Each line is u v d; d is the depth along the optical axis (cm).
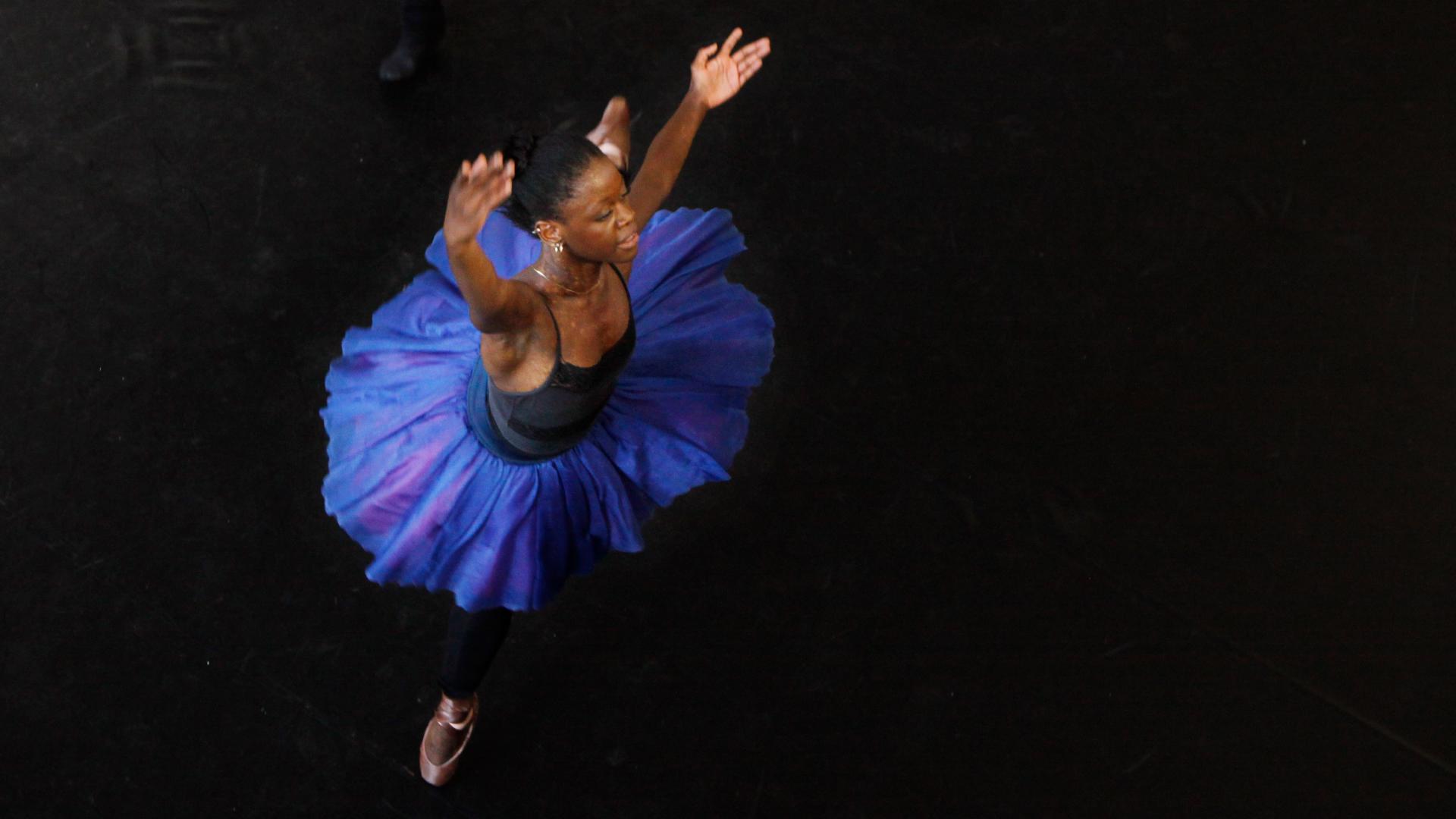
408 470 550
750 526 755
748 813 678
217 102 864
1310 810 696
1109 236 873
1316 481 791
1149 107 930
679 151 525
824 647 725
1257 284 859
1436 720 722
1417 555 770
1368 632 746
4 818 640
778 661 719
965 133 908
